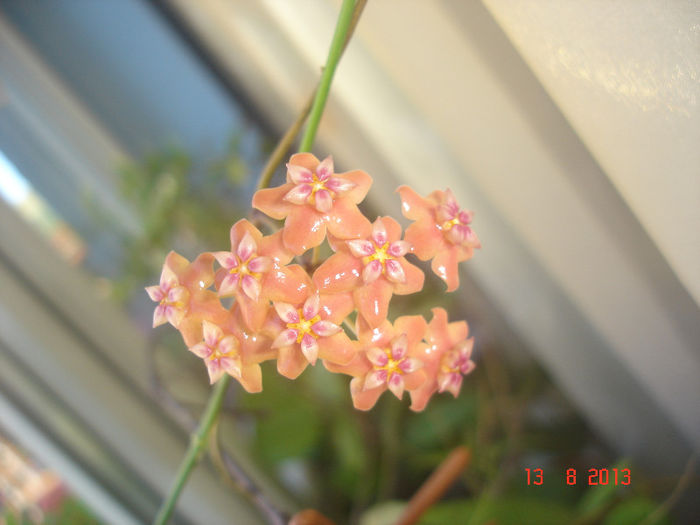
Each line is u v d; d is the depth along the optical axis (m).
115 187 0.36
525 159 0.15
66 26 0.34
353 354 0.08
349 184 0.08
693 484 0.17
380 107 0.18
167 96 0.35
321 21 0.17
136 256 0.32
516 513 0.17
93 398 0.22
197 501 0.22
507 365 0.24
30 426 0.21
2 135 0.36
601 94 0.11
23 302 0.21
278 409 0.23
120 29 0.34
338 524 0.22
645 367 0.15
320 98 0.08
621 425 0.19
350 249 0.08
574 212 0.15
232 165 0.30
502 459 0.20
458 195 0.18
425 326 0.09
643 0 0.10
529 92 0.14
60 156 0.36
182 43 0.32
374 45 0.15
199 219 0.30
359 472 0.22
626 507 0.16
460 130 0.15
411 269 0.08
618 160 0.11
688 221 0.11
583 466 0.20
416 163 0.18
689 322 0.14
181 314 0.08
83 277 0.25
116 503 0.22
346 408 0.23
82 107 0.36
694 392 0.15
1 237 0.22
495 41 0.14
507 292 0.18
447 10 0.14
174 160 0.30
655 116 0.10
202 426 0.10
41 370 0.21
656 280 0.14
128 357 0.24
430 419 0.22
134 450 0.22
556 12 0.11
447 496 0.22
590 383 0.18
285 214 0.08
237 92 0.29
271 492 0.23
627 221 0.14
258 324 0.08
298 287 0.08
